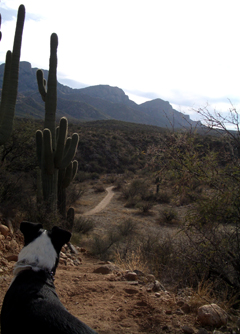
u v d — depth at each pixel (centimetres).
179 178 525
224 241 487
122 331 329
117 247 1294
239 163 468
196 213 503
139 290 466
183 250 574
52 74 1085
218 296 462
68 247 990
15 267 221
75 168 1234
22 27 943
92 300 427
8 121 903
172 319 357
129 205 2709
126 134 6094
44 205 969
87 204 2772
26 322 182
